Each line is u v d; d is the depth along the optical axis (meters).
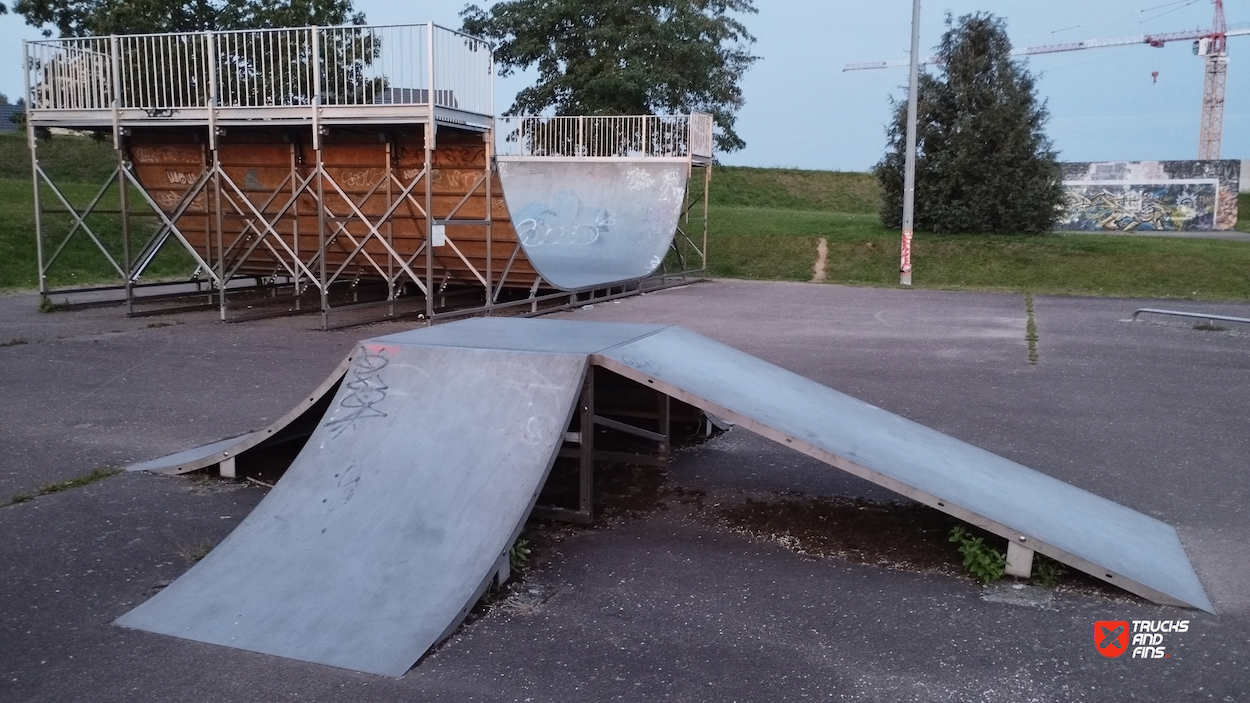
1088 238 23.19
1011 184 23.53
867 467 4.49
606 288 16.47
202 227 14.90
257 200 14.24
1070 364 10.17
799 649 3.64
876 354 10.74
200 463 5.70
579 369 4.91
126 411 7.44
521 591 4.16
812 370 9.68
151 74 13.48
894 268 21.62
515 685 3.32
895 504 5.45
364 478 4.57
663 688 3.32
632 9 25.47
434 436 4.74
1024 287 19.77
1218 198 34.19
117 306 14.33
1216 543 4.86
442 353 5.23
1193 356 10.77
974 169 23.62
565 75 25.52
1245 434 7.13
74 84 12.91
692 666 3.49
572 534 4.93
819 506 5.42
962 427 7.30
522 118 20.84
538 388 4.88
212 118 12.04
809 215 28.33
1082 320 14.11
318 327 12.27
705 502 5.48
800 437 4.63
